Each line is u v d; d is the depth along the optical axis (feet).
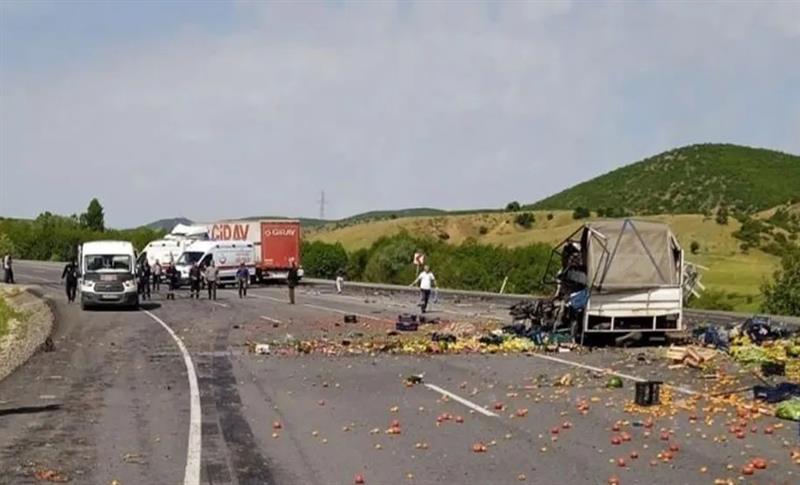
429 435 44.70
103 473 36.86
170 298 181.57
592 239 90.94
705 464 37.91
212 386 62.69
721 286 224.12
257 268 235.81
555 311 97.04
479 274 240.32
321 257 301.02
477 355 83.20
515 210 508.53
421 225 452.76
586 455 39.75
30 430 46.34
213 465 38.19
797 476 35.73
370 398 57.21
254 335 103.09
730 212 453.99
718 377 66.18
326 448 41.63
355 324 118.01
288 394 58.95
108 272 149.69
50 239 430.61
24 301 172.24
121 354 83.97
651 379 65.57
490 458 39.24
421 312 139.23
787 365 72.54
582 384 63.26
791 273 167.53
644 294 91.25
